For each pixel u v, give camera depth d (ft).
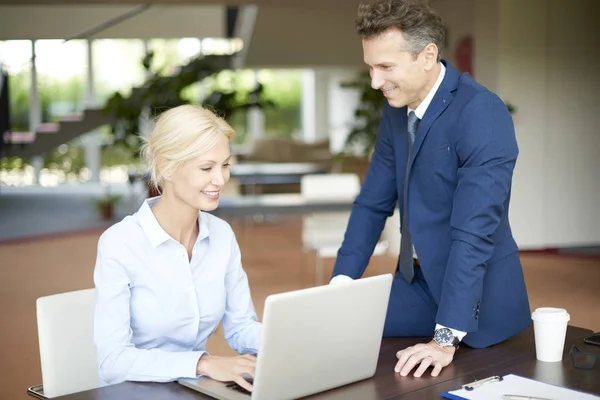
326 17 34.99
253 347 7.09
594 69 24.44
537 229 24.70
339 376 6.08
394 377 6.38
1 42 34.50
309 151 43.70
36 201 42.75
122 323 6.44
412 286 8.13
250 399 5.66
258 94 24.16
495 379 6.13
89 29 34.73
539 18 24.13
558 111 24.44
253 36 35.86
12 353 15.01
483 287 7.47
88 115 36.94
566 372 6.43
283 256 26.18
